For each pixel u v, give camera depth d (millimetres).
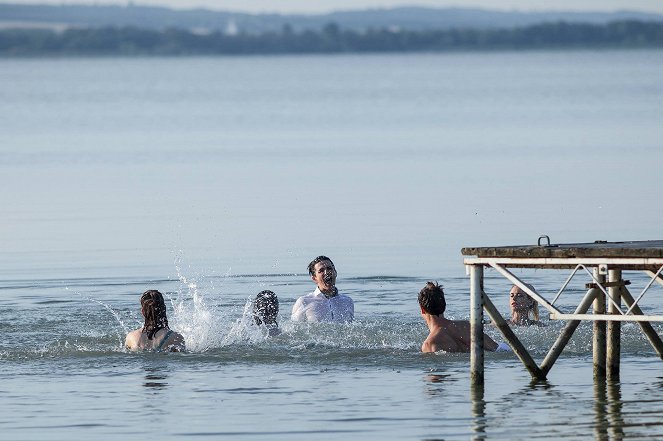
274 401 28641
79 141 143000
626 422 26344
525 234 60812
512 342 30125
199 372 31953
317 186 86500
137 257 56469
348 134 146500
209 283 49062
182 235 63281
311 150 121750
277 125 170875
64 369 32500
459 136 136875
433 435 25562
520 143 122875
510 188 81750
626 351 33469
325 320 39281
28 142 142000
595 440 25062
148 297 35250
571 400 28344
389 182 88062
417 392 29312
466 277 48844
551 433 25609
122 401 28875
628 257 26578
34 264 54875
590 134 131375
